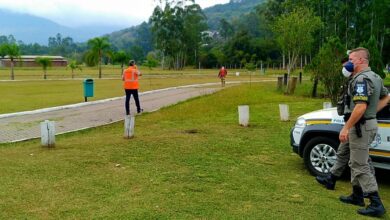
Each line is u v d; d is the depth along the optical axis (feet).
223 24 497.05
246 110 39.37
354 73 17.15
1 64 354.13
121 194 18.61
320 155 22.63
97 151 27.14
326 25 161.17
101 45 203.10
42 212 16.30
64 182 20.27
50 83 123.85
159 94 81.05
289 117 46.50
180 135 33.68
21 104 61.16
